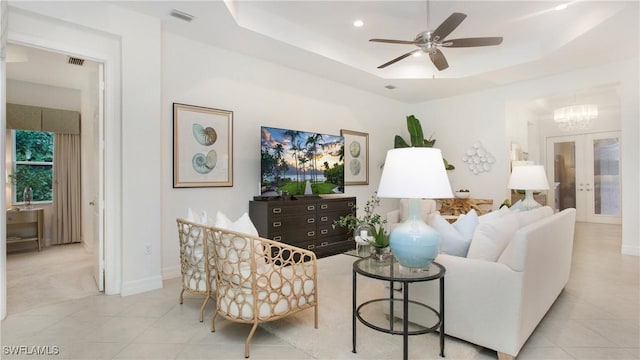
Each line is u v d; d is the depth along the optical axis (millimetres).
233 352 2086
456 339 2219
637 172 4512
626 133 4566
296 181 4484
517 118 6703
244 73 4301
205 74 3918
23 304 2861
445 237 2340
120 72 3111
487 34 4312
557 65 4770
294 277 2291
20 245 4969
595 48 4141
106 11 2982
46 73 4727
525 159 7031
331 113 5484
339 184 5090
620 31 3654
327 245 4594
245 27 3576
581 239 5777
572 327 2406
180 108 3689
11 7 2543
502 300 1945
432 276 1884
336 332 2336
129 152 3117
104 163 3152
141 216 3188
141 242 3184
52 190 5375
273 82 4633
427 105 6891
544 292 2330
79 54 2936
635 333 2314
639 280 3471
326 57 4461
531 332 2139
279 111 4707
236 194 4195
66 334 2320
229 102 4141
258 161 4438
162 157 3562
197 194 3848
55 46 2809
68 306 2814
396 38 4484
